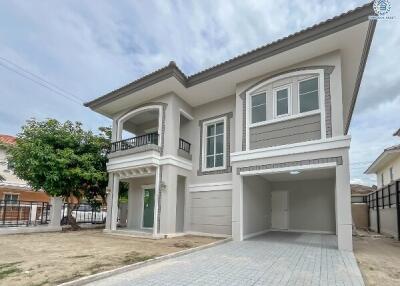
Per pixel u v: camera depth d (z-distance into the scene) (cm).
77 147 1357
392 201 1250
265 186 1340
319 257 678
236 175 1028
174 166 1182
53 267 557
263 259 654
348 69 1024
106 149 1457
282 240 990
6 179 2036
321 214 1281
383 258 698
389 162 1997
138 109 1357
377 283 477
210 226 1154
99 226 1531
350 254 717
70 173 1240
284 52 928
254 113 1054
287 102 976
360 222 1800
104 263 595
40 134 1271
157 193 1148
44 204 1450
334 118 857
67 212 1472
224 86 1169
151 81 1180
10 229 1142
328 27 837
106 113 1507
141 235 1123
